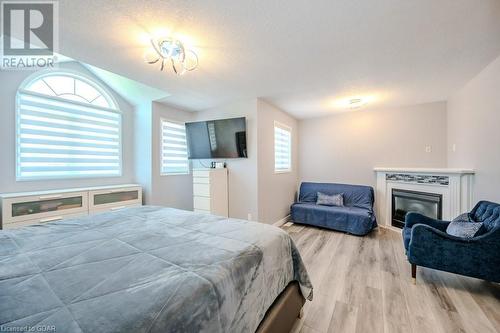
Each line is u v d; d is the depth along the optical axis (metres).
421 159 3.70
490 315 1.58
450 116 3.33
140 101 3.56
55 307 0.69
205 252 1.10
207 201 3.32
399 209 3.68
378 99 3.44
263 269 1.19
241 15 1.46
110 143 3.45
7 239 1.29
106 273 0.90
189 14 1.45
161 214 1.90
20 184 2.55
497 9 1.39
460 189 2.79
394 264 2.43
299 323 1.53
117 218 1.77
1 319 0.63
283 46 1.86
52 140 2.83
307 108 3.99
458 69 2.33
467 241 1.82
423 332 1.44
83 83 3.15
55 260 1.02
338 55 2.01
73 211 2.70
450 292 1.88
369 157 4.14
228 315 0.89
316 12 1.44
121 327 0.61
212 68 2.28
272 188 3.79
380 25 1.57
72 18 1.49
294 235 3.44
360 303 1.74
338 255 2.67
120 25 1.57
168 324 0.67
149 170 3.53
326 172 4.59
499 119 2.07
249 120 3.41
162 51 1.78
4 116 2.45
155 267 0.95
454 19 1.50
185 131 4.06
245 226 1.56
